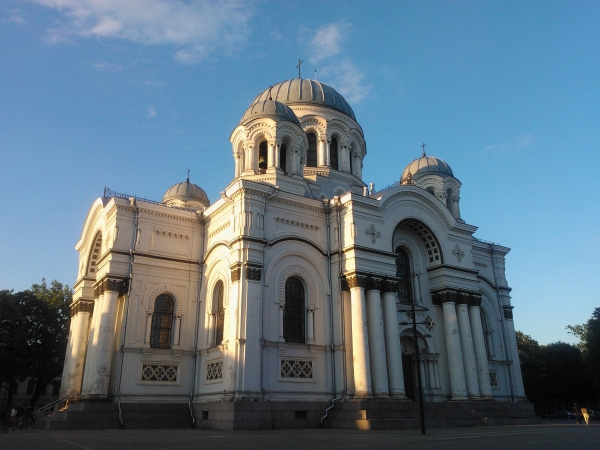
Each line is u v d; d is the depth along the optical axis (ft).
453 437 63.10
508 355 130.52
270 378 90.12
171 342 101.09
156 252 103.35
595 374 175.52
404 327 109.09
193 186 157.48
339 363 96.58
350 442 55.77
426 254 119.65
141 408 91.86
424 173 146.82
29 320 165.89
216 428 85.35
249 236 93.50
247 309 88.99
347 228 102.89
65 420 85.61
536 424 108.88
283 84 144.56
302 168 122.42
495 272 137.59
